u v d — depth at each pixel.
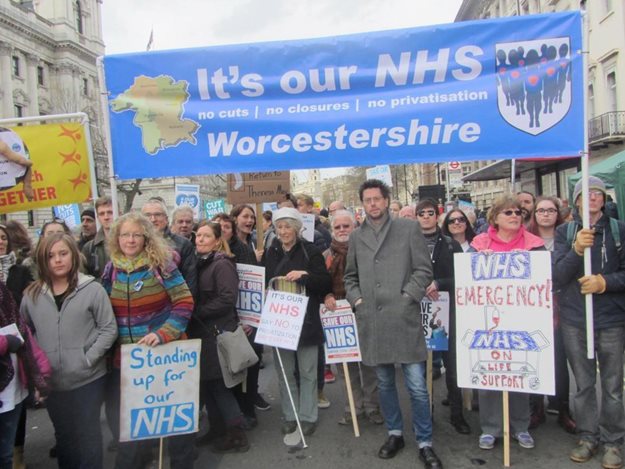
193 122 4.13
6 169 4.78
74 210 10.32
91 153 4.88
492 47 3.82
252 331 4.66
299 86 4.04
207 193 49.72
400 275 3.80
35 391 3.15
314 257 4.42
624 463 3.62
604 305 3.60
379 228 3.92
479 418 4.43
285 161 4.08
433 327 4.52
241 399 4.72
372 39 3.95
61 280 3.38
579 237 3.57
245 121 4.09
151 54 4.11
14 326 3.04
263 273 4.61
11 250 4.60
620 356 3.61
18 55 47.50
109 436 4.69
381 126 3.96
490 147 3.86
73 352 3.28
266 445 4.31
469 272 3.80
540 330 3.65
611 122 21.28
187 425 3.52
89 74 56.56
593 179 3.70
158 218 4.18
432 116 3.91
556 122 3.77
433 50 3.88
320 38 4.00
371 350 3.85
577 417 3.82
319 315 4.49
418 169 46.81
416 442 4.20
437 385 5.74
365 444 4.24
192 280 4.08
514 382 3.69
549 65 3.77
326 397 5.53
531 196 5.38
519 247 3.83
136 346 3.46
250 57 4.05
